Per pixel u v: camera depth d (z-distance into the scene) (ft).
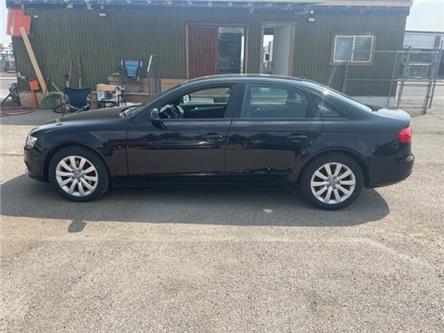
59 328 7.54
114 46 36.78
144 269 9.62
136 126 13.42
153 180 13.85
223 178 13.67
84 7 35.55
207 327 7.61
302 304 8.34
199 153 13.38
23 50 36.47
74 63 37.04
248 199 14.56
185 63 37.50
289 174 13.50
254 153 13.30
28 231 11.66
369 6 36.22
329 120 13.17
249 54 37.55
